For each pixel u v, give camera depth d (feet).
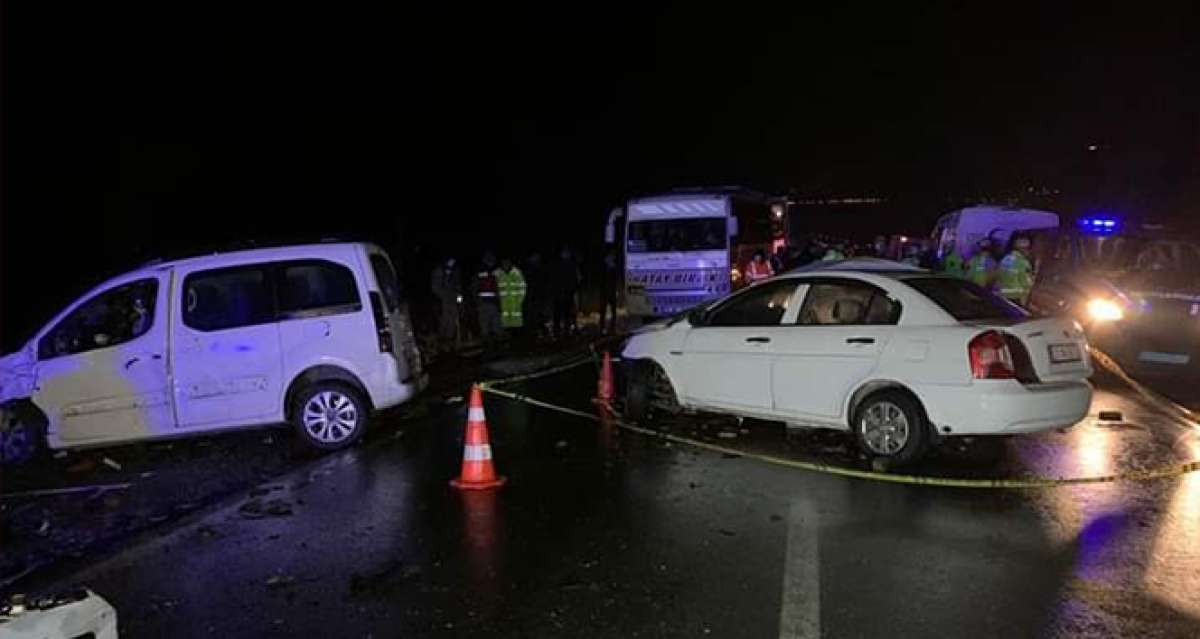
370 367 29.91
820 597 16.38
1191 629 14.82
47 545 21.24
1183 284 38.73
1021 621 15.23
